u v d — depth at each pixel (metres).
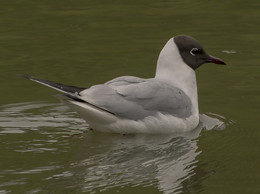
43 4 22.66
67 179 10.30
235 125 13.09
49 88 15.23
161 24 20.19
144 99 12.45
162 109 12.60
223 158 11.41
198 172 10.77
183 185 10.22
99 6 22.47
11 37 19.00
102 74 16.05
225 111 13.90
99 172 10.66
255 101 14.38
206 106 14.24
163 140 12.34
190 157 11.44
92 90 12.21
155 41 18.53
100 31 19.55
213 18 20.83
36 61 17.00
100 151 11.67
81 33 19.39
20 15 21.20
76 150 11.65
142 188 10.08
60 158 11.26
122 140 12.30
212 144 12.10
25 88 15.21
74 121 13.31
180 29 19.62
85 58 17.27
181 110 12.85
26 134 12.46
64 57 17.36
